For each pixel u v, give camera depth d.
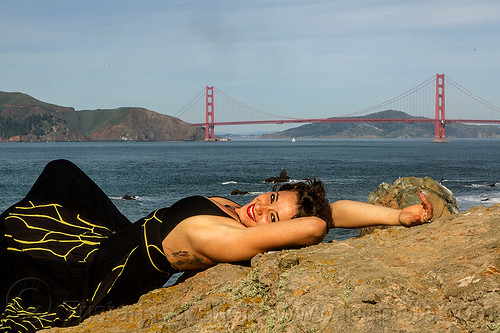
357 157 88.44
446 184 40.12
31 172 56.94
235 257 2.62
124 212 27.14
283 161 76.75
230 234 2.57
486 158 83.94
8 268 2.86
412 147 155.75
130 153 113.56
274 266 2.35
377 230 2.88
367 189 36.47
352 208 2.87
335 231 16.92
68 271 2.93
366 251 2.47
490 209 2.80
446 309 1.94
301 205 2.73
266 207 2.75
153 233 2.75
